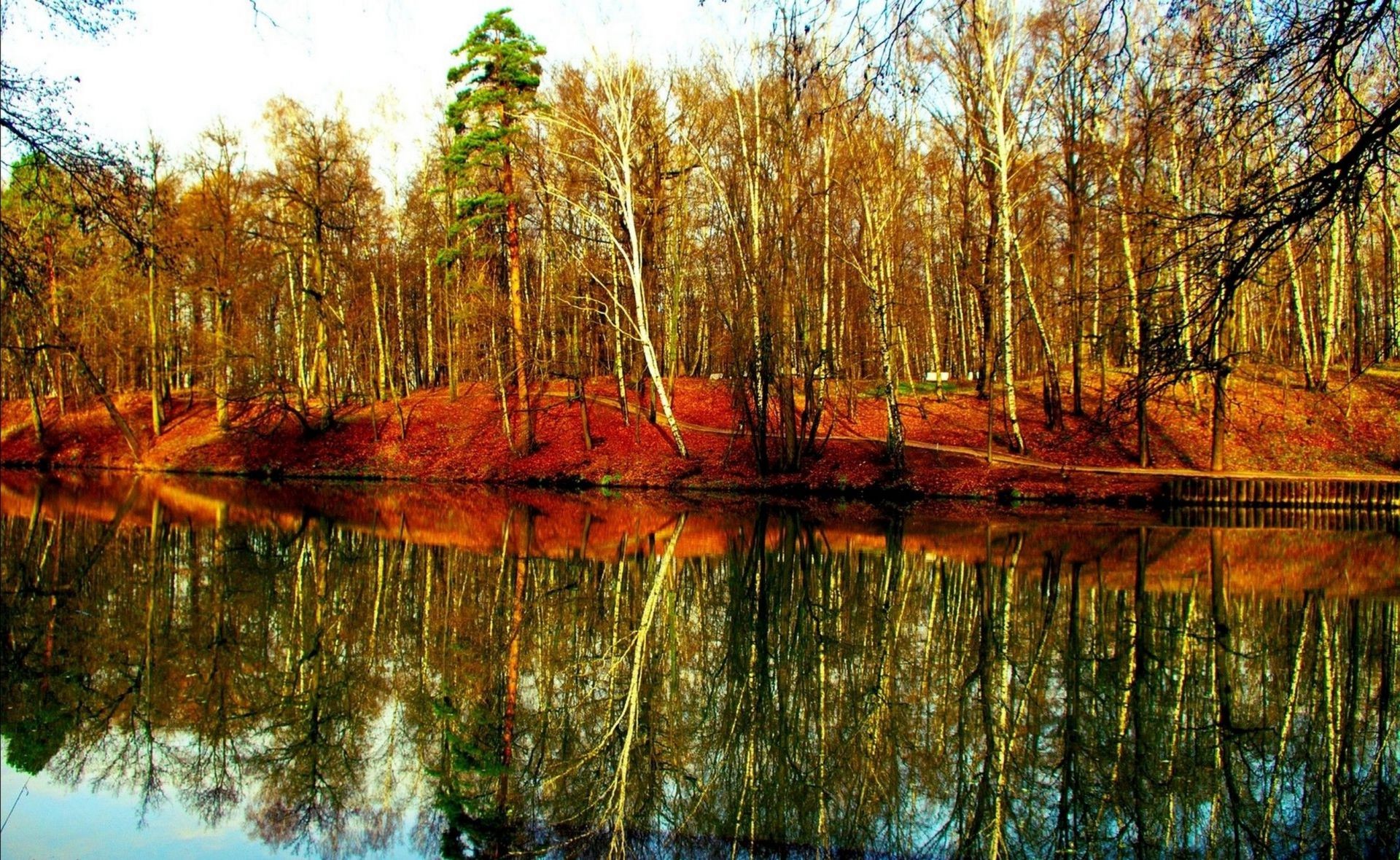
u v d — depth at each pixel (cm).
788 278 3053
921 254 3994
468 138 3156
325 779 891
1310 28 569
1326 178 555
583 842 762
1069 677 1142
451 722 1042
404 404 4147
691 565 1922
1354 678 1122
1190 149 716
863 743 952
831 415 3538
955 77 2803
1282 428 2878
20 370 4019
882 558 1941
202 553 2053
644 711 1067
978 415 3391
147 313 4094
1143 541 2095
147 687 1152
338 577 1803
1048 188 3038
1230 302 609
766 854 728
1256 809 786
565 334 4000
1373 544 2045
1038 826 766
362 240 3819
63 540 2205
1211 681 1117
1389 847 714
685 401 3884
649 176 3534
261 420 3947
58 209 1270
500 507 2839
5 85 1109
